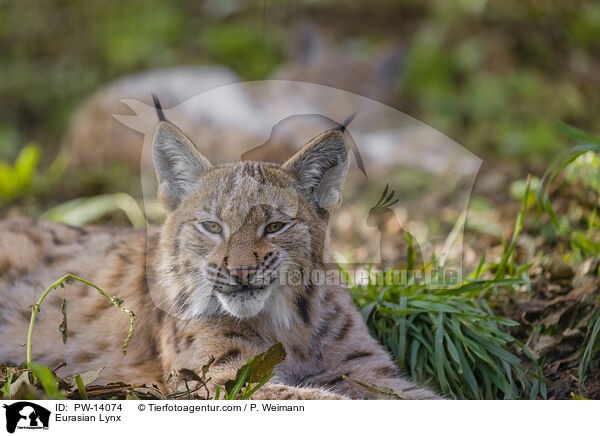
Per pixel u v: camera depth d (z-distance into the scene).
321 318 6.41
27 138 17.19
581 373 6.41
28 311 7.10
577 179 8.59
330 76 16.84
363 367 6.54
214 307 6.05
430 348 6.84
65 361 6.82
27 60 19.69
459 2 18.55
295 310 6.16
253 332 6.22
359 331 6.70
